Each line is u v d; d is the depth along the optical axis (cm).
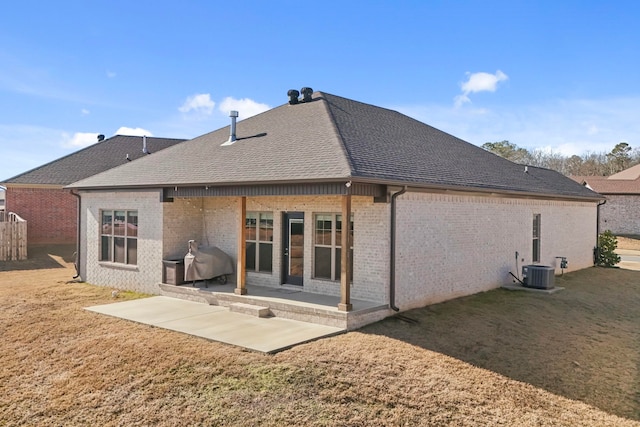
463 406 633
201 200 1421
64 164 2636
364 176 895
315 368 729
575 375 770
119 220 1454
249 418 595
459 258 1260
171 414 612
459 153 1548
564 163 8044
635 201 4053
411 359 782
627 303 1334
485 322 1034
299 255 1217
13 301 1237
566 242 1856
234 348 820
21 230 2083
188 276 1251
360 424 583
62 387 704
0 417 622
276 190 1016
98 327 984
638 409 657
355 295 1084
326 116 1279
